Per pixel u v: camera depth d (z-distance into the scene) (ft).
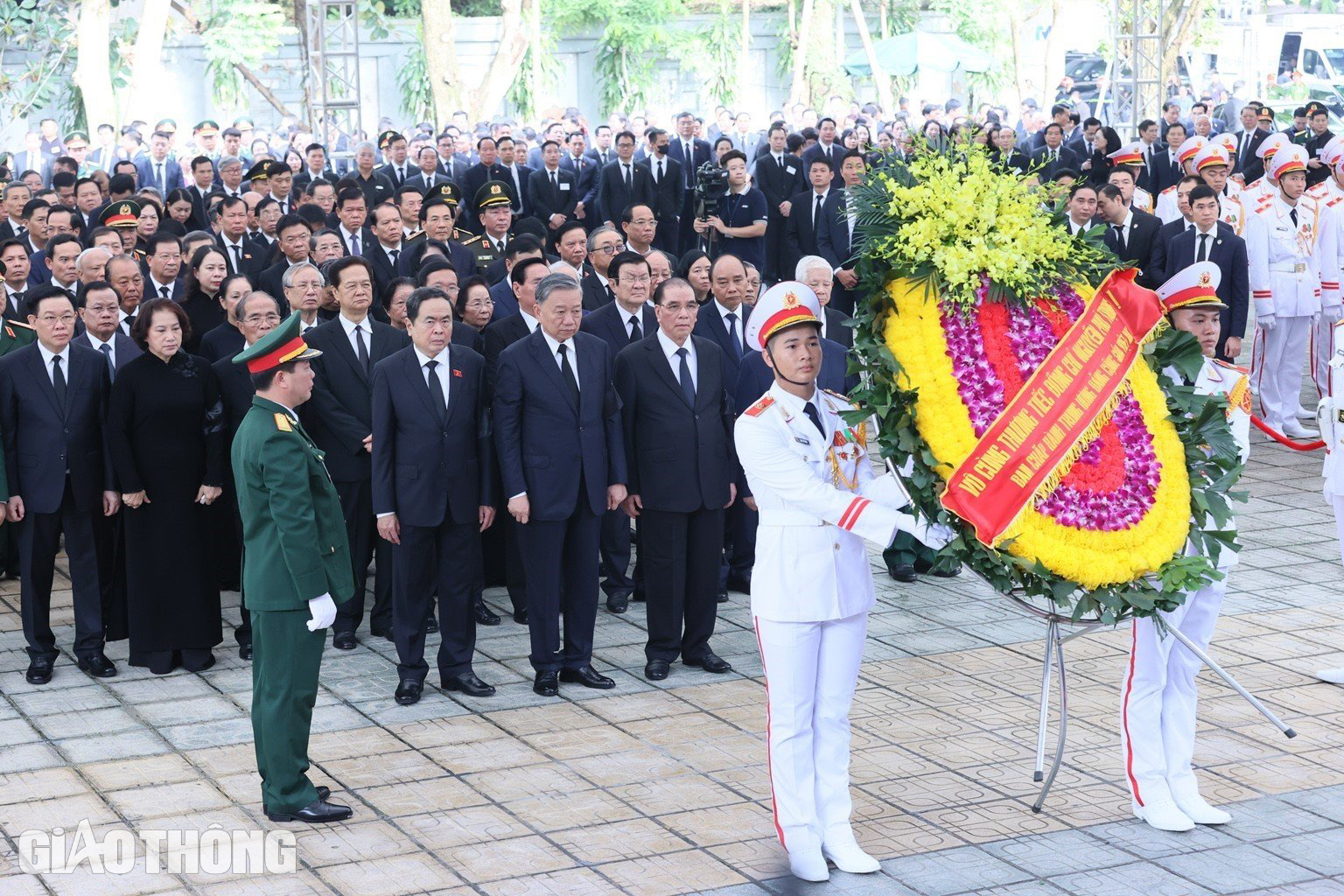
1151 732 19.35
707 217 49.32
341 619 27.04
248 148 73.61
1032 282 18.07
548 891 17.69
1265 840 18.75
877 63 117.80
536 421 24.11
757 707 23.76
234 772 21.47
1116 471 18.16
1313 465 40.06
